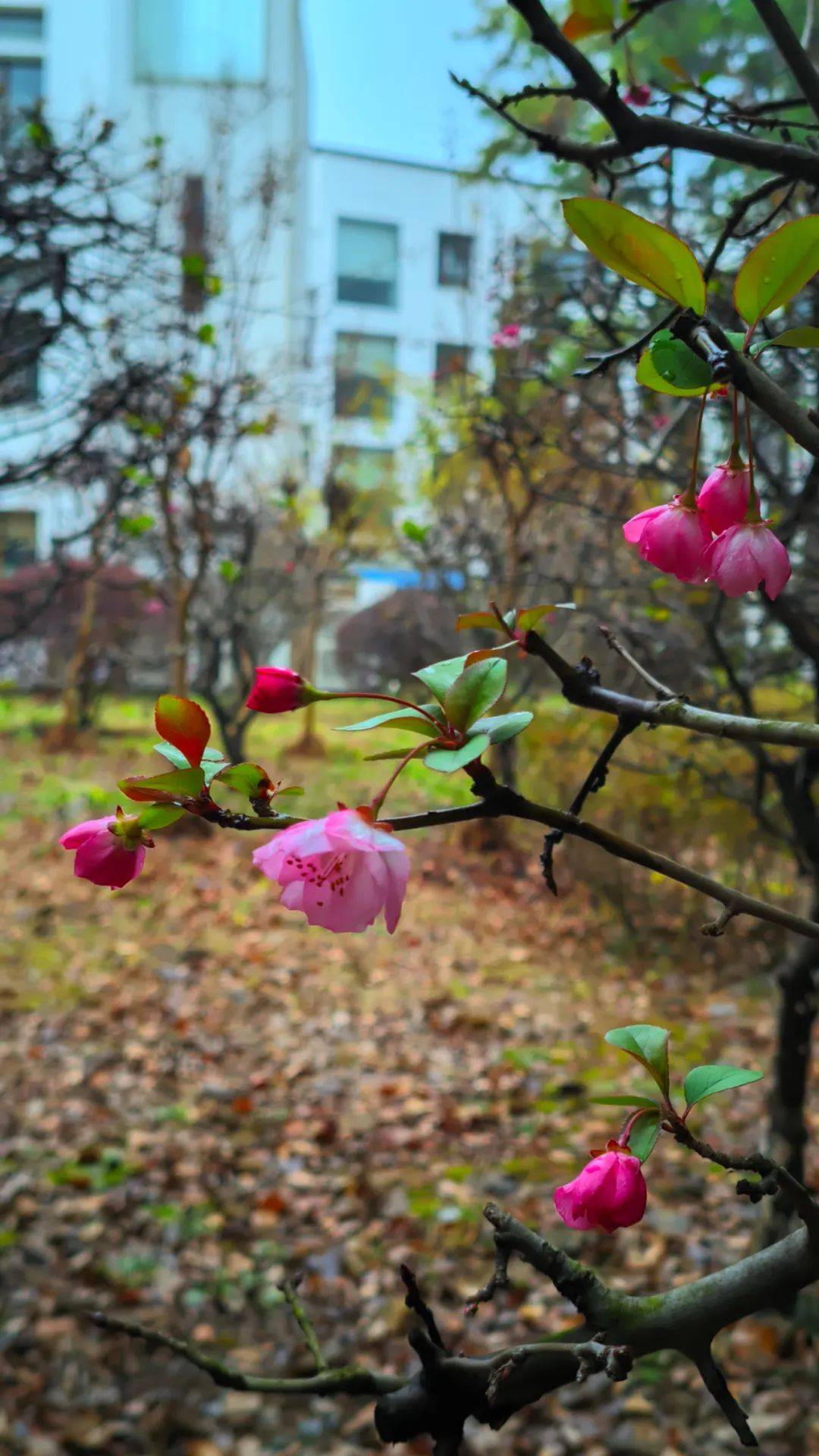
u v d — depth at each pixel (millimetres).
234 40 20500
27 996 6785
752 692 4469
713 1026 6410
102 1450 3375
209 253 8992
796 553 3436
